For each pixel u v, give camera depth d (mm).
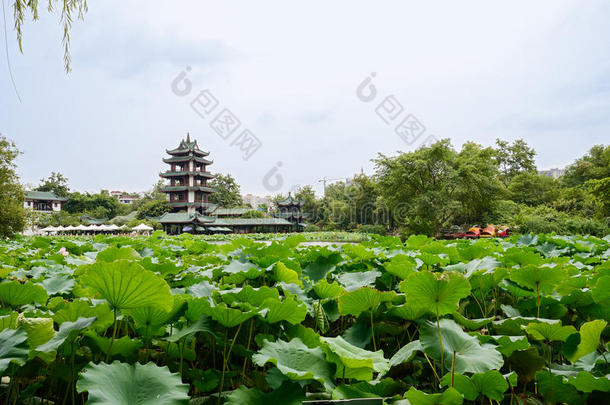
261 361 1226
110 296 1423
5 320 1387
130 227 52250
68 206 73062
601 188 24609
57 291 2260
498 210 29609
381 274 2732
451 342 1491
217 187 74750
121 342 1483
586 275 2434
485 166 27344
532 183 44094
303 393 1197
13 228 13680
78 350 1638
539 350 1810
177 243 6066
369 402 1155
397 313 1837
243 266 2816
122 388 1184
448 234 30531
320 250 3168
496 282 2303
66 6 3898
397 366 1773
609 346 1521
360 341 1857
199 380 1593
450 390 1120
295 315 1596
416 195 27859
